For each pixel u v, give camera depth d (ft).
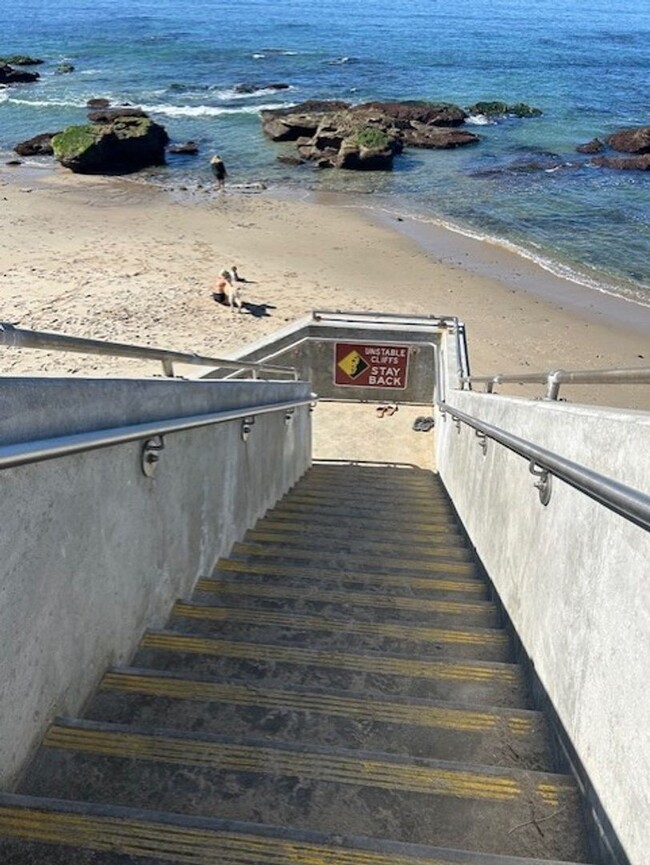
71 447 6.72
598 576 6.83
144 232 58.29
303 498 23.59
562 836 6.31
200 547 12.88
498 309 46.16
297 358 36.88
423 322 36.35
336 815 6.40
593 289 50.03
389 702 8.21
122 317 40.68
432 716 8.04
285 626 10.80
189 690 8.28
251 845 5.64
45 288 44.14
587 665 6.86
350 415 36.88
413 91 129.29
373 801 6.54
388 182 78.33
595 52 183.93
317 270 51.37
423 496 25.21
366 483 28.04
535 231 61.98
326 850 5.64
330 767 6.86
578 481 6.97
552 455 8.44
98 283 45.65
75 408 7.26
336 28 241.96
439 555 15.96
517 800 6.61
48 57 163.43
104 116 100.83
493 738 7.79
